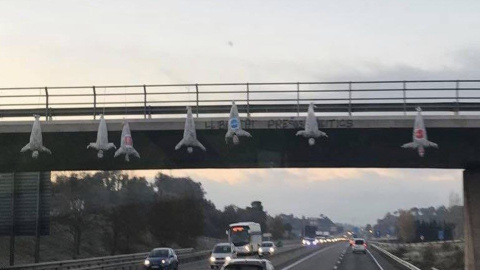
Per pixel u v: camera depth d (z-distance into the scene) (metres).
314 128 30.73
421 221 169.12
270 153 33.81
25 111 34.81
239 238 63.12
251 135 32.47
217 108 33.47
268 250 67.19
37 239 38.78
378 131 31.70
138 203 80.12
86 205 68.75
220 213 141.62
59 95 34.09
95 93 34.06
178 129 32.34
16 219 37.84
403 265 40.59
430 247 92.94
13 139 33.88
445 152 33.06
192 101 33.44
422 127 30.16
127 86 33.66
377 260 62.03
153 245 78.88
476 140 32.03
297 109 32.53
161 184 107.31
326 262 57.50
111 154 34.09
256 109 33.25
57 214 64.44
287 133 32.28
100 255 67.56
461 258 55.47
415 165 36.06
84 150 34.19
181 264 53.47
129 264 43.97
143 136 33.03
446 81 31.83
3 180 38.16
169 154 34.53
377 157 34.03
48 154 33.97
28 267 34.59
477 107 32.19
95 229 72.50
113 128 32.56
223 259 46.28
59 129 32.66
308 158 34.56
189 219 85.38
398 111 32.81
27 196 38.09
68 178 67.19
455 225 163.25
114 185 79.62
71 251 64.25
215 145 33.47
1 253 54.06
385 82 32.06
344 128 31.39
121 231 71.00
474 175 35.09
